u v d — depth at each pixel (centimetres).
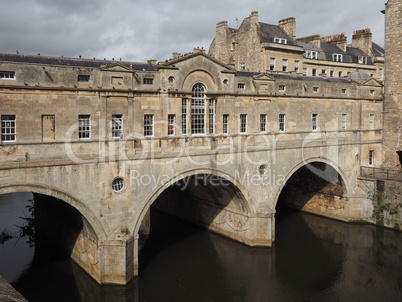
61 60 2330
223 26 4944
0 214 3972
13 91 2000
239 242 3133
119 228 2361
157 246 3133
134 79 2386
